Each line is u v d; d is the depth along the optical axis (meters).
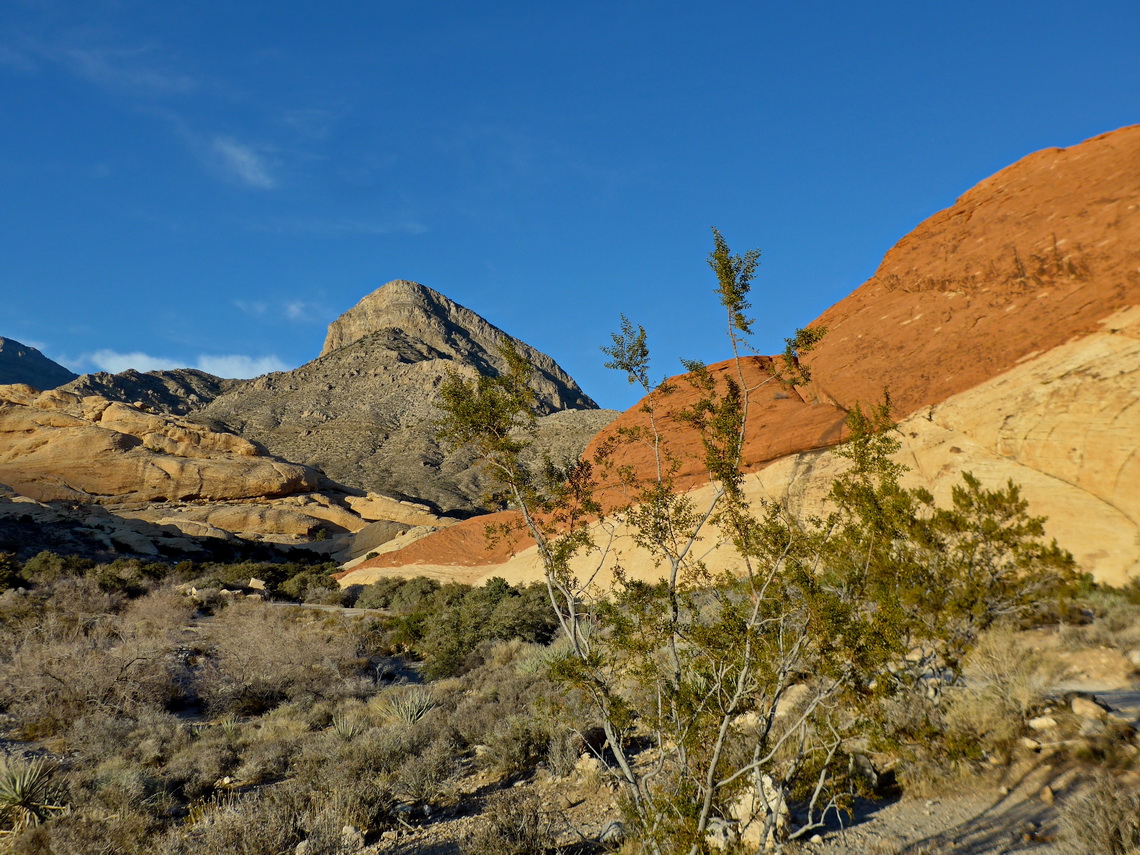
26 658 18.64
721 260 7.22
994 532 10.70
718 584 6.75
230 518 90.50
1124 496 21.92
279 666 21.56
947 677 9.36
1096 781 6.25
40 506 78.19
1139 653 10.67
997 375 28.23
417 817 9.29
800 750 6.23
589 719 11.34
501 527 7.73
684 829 5.54
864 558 6.50
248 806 9.23
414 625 29.55
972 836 5.94
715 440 7.29
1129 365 24.09
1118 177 29.94
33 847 8.84
